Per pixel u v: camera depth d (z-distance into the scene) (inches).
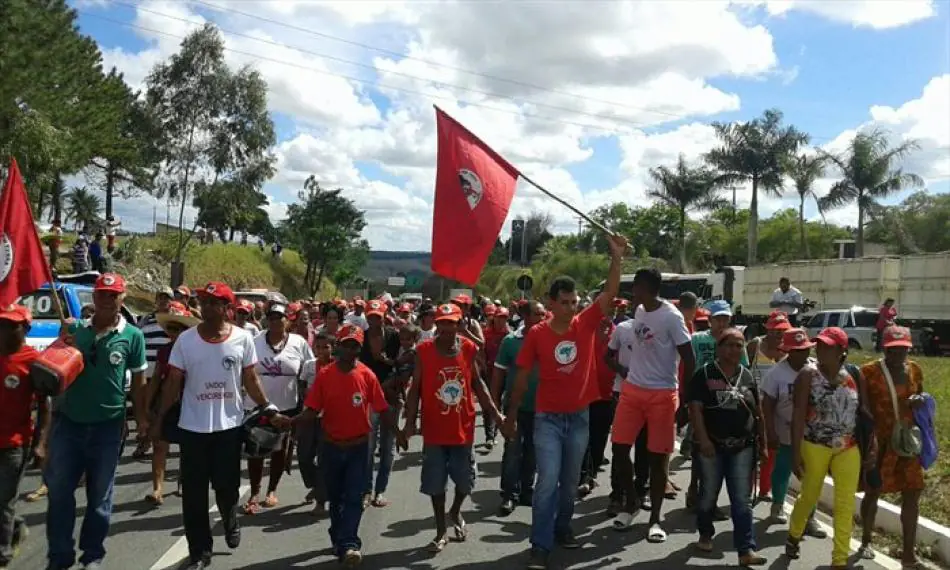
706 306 409.7
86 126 1217.4
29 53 946.1
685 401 263.9
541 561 239.6
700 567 248.8
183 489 230.4
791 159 1733.5
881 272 1190.9
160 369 320.5
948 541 258.5
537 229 3405.5
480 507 324.2
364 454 248.2
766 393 283.1
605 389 340.5
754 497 322.7
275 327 311.3
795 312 836.6
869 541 261.1
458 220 281.4
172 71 1673.2
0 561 222.4
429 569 245.9
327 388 246.8
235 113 1710.1
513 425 258.1
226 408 233.0
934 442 249.1
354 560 239.3
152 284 1513.3
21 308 225.0
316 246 2224.4
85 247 1114.1
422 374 263.0
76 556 244.7
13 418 221.9
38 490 326.6
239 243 2191.2
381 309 339.6
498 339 482.9
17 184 285.1
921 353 1104.8
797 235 2516.0
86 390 223.8
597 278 1923.0
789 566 249.9
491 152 284.4
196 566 231.5
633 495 289.6
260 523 293.6
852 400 244.7
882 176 1615.4
